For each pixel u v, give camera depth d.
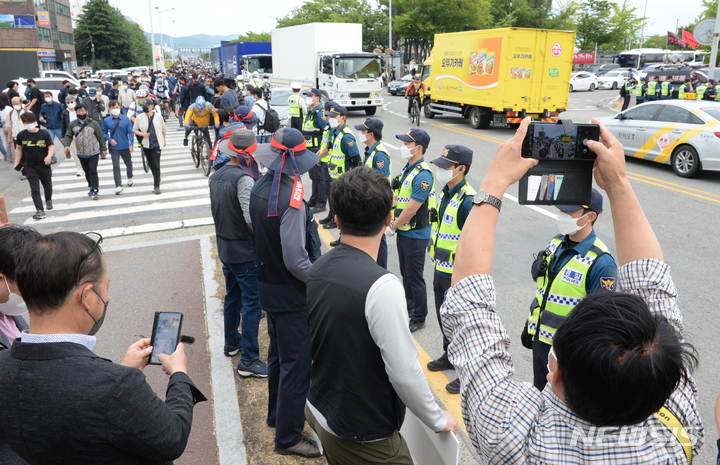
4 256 2.03
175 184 10.79
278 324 2.98
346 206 1.91
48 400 1.35
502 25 48.56
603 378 0.97
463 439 3.39
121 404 1.38
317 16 54.16
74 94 11.51
